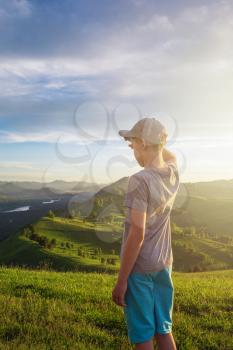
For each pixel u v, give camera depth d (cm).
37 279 1110
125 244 383
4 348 547
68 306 779
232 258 11894
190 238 13338
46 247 10325
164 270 399
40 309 743
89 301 838
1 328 634
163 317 398
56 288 946
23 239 11312
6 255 10719
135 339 388
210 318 757
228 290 1073
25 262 9444
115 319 705
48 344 579
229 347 616
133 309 390
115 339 618
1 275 1164
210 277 1752
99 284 1084
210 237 13725
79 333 628
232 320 750
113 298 386
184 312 794
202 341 630
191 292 999
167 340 398
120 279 379
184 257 11744
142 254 390
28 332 618
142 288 389
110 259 9019
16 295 880
